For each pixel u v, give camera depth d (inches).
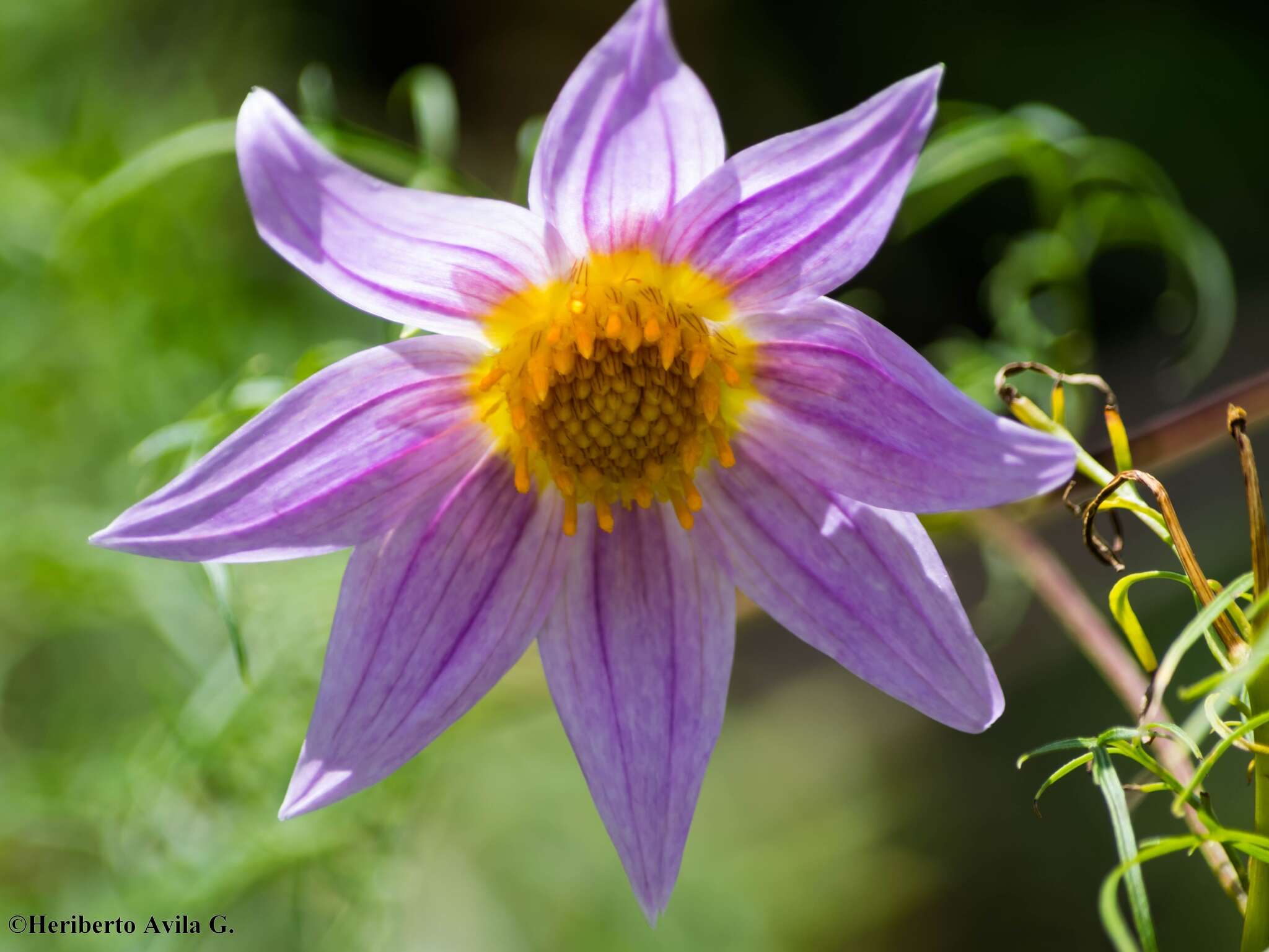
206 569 12.5
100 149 15.4
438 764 15.0
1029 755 11.5
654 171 11.7
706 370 12.4
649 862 12.1
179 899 14.5
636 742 12.3
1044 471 11.5
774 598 12.3
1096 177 14.5
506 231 11.9
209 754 14.3
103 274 15.3
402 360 12.2
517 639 12.3
